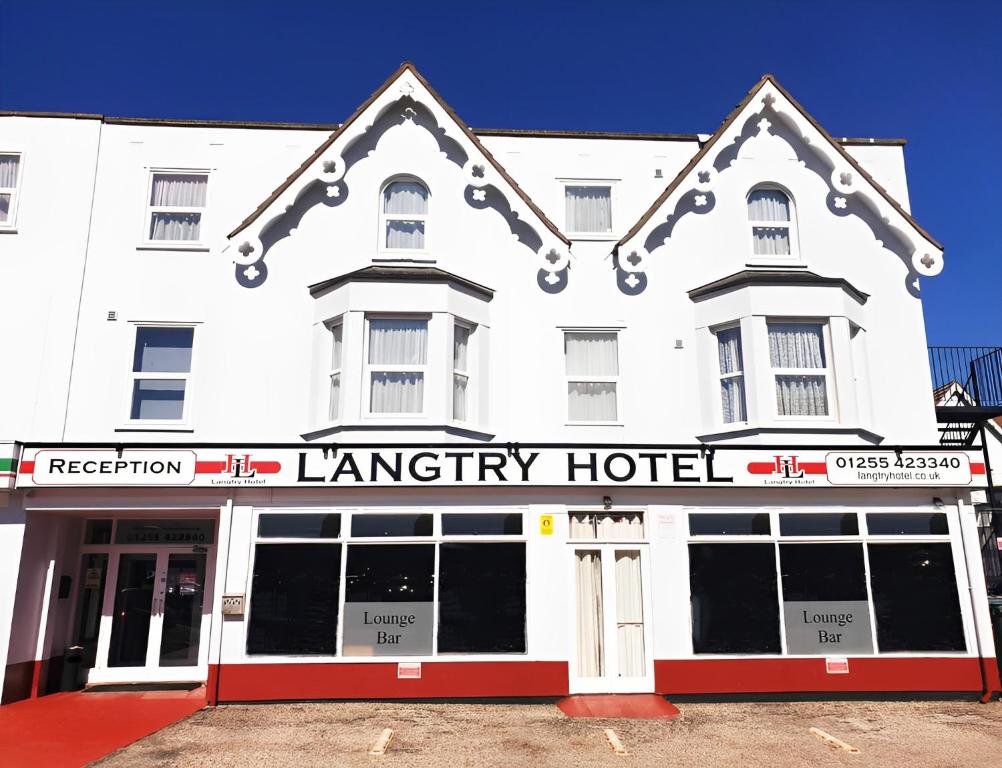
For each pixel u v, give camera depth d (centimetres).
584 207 1349
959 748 885
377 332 1213
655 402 1237
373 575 1124
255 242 1226
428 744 895
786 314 1223
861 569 1155
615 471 1149
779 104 1327
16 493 1121
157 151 1302
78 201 1262
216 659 1088
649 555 1148
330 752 864
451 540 1136
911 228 1282
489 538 1139
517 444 1148
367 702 1090
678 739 921
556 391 1236
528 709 1063
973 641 1134
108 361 1215
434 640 1108
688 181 1281
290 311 1242
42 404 1189
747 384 1207
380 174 1298
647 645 1134
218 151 1312
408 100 1318
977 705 1090
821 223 1320
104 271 1244
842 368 1214
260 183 1309
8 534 1116
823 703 1102
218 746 885
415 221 1297
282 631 1104
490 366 1236
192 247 1259
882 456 1161
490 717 1019
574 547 1153
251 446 1129
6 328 1208
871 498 1180
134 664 1254
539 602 1123
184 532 1300
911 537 1166
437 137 1313
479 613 1120
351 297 1198
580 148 1359
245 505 1137
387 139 1309
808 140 1323
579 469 1147
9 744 902
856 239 1314
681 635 1127
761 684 1113
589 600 1152
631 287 1277
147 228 1272
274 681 1087
